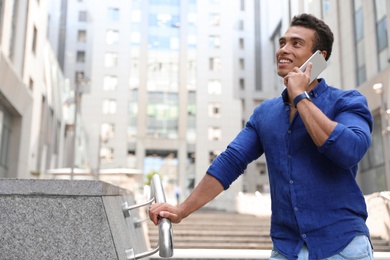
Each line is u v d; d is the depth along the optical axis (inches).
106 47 1792.6
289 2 735.7
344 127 56.4
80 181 72.5
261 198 651.5
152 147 1740.9
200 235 410.3
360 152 56.5
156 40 1835.6
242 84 1849.2
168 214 70.1
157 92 1796.3
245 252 248.4
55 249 69.5
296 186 61.8
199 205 70.4
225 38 1860.2
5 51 674.8
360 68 697.6
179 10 1865.2
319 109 58.9
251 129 73.5
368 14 666.2
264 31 1882.4
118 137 1711.4
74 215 71.1
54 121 1103.6
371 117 63.1
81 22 1795.0
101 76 1761.8
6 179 71.4
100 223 71.1
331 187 60.7
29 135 823.1
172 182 1745.8
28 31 821.9
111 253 69.8
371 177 669.3
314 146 62.3
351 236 58.7
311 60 64.7
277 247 63.0
